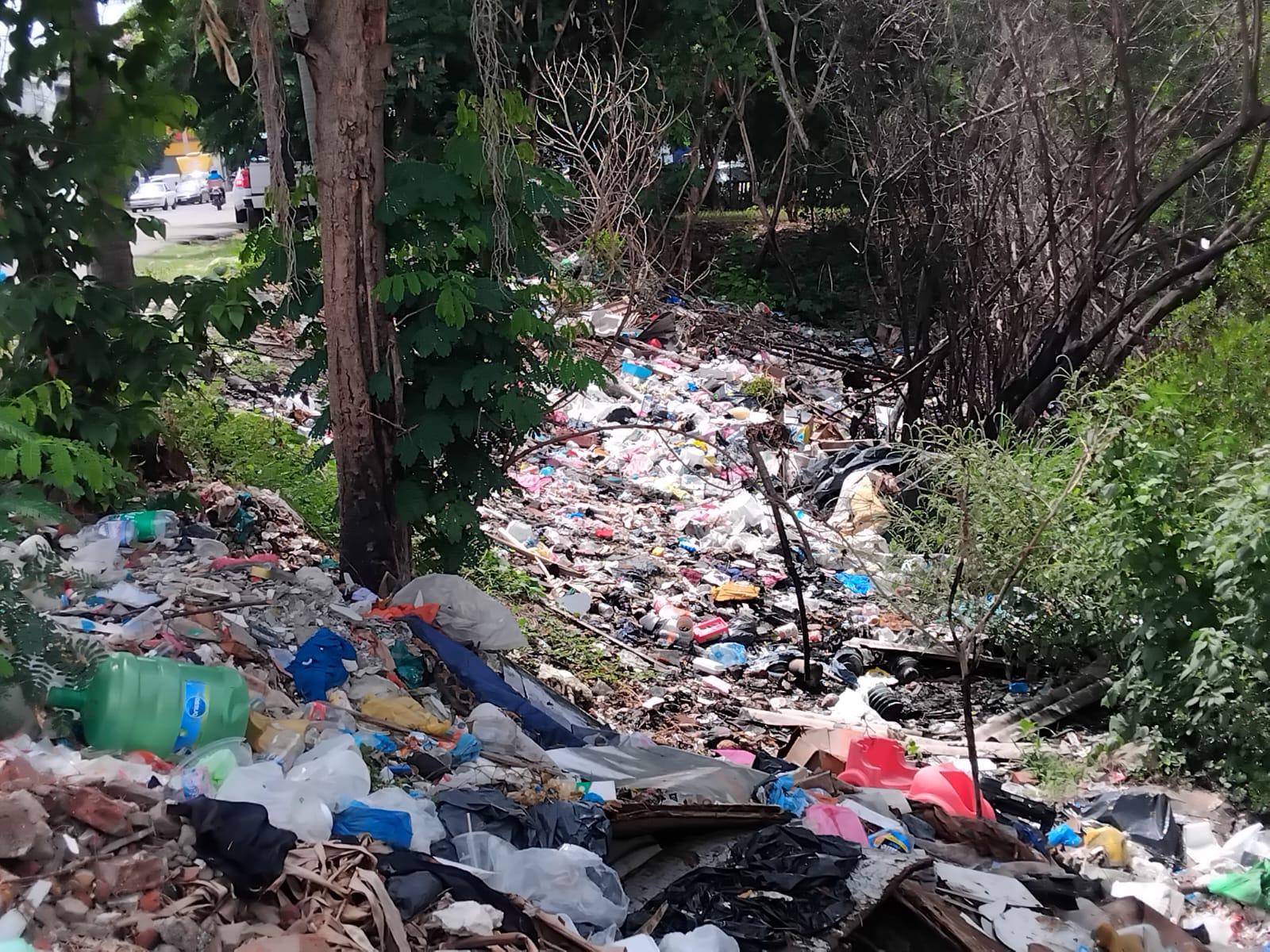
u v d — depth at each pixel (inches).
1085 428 278.1
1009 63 421.4
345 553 256.8
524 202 251.6
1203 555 241.6
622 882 160.4
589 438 475.8
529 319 240.1
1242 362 346.0
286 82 592.1
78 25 241.1
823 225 815.7
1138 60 413.7
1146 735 251.6
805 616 318.3
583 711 265.6
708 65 682.8
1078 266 442.9
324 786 145.4
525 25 668.7
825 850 168.1
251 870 121.4
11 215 230.8
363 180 236.4
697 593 362.3
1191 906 202.7
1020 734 281.1
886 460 437.7
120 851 118.6
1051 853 215.5
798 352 621.9
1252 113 371.9
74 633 166.2
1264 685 235.9
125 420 247.6
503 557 350.6
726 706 291.9
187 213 956.6
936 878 177.5
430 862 134.2
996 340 471.5
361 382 245.4
